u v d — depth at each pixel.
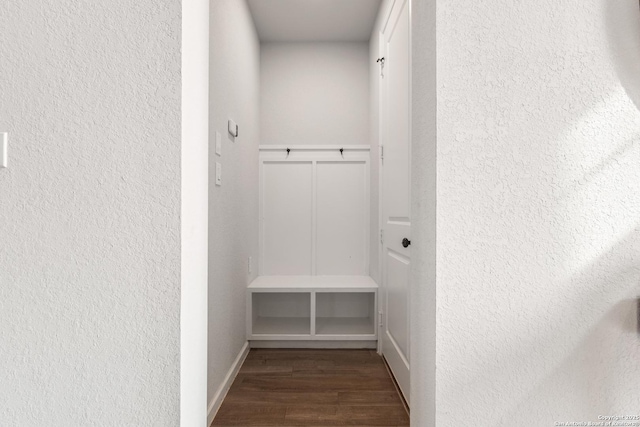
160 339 0.98
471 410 1.11
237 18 2.43
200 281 1.16
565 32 1.12
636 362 1.12
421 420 1.25
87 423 0.99
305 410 1.96
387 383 2.28
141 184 0.98
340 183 3.35
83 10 0.98
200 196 1.16
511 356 1.11
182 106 0.98
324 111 3.36
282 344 2.91
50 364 0.99
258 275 3.30
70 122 0.98
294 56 3.36
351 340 2.87
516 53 1.11
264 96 3.35
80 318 0.98
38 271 0.98
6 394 0.99
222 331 2.11
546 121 1.11
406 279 2.05
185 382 1.02
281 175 3.35
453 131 1.10
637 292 1.12
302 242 3.35
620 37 1.12
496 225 1.11
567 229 1.11
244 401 2.06
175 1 0.97
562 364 1.11
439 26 1.10
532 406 1.11
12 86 0.98
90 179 0.98
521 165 1.11
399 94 2.22
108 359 0.98
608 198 1.12
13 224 0.98
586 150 1.12
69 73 0.98
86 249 0.98
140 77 0.97
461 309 1.11
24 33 0.98
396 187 2.30
